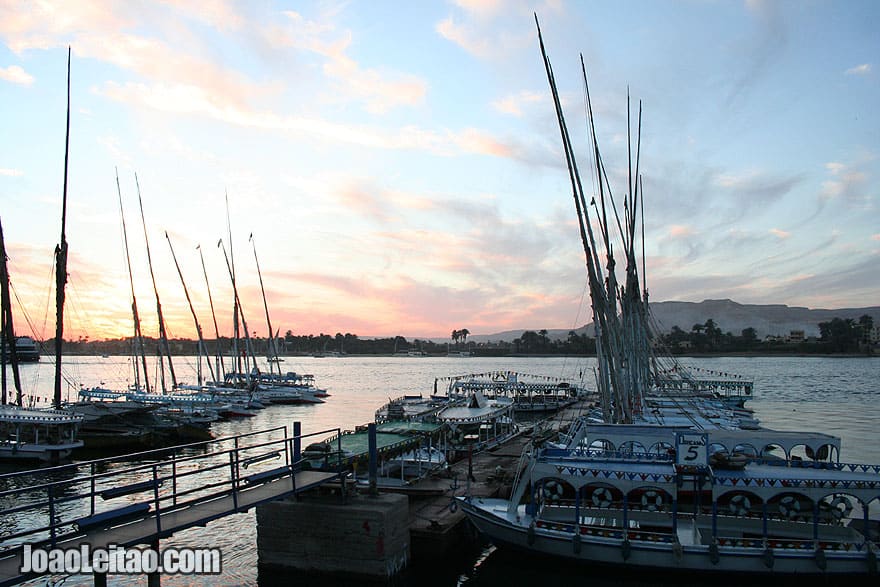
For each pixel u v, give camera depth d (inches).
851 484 1064.2
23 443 2124.8
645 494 1190.9
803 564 1030.4
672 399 2972.4
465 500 1234.6
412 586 1132.5
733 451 1256.8
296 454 1094.4
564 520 1190.9
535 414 3806.6
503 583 1136.2
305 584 1036.5
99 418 2496.3
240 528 1387.8
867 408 4084.6
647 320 3294.8
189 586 1050.1
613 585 1092.5
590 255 1803.6
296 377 5290.4
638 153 2402.8
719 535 1131.9
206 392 3956.7
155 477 808.9
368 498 1088.8
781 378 7396.7
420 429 1653.5
